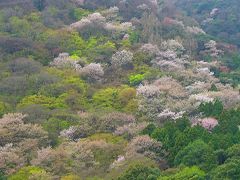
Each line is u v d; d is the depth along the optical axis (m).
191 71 75.94
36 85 69.19
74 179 47.00
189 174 42.44
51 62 77.56
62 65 76.31
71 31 85.75
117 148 52.44
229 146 47.44
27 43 80.12
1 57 76.62
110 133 57.75
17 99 66.25
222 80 78.06
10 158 51.25
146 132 55.16
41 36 83.69
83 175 48.22
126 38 86.12
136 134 55.75
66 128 59.34
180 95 66.25
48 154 50.75
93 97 67.94
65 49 81.56
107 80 74.81
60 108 64.31
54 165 49.75
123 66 78.31
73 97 66.44
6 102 64.81
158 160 49.38
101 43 84.12
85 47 83.06
